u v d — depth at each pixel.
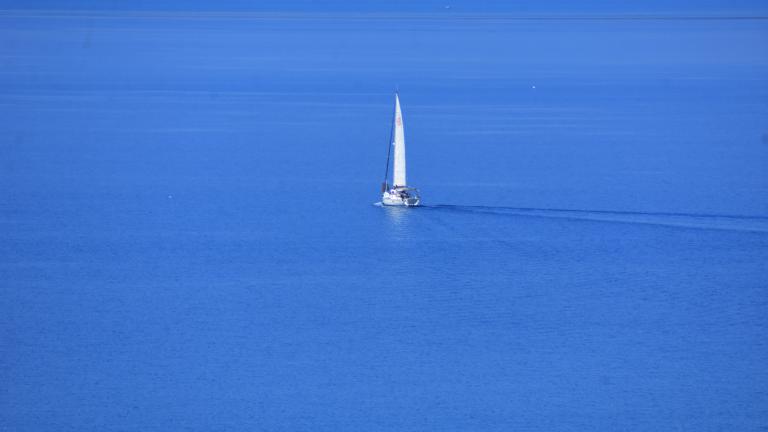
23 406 140.62
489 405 142.00
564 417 139.12
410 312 173.88
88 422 137.00
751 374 150.88
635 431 135.50
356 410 140.38
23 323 167.88
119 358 155.25
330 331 165.75
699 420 138.38
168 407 140.75
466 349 159.25
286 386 146.88
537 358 156.38
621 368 153.00
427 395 144.75
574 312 174.12
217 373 150.62
